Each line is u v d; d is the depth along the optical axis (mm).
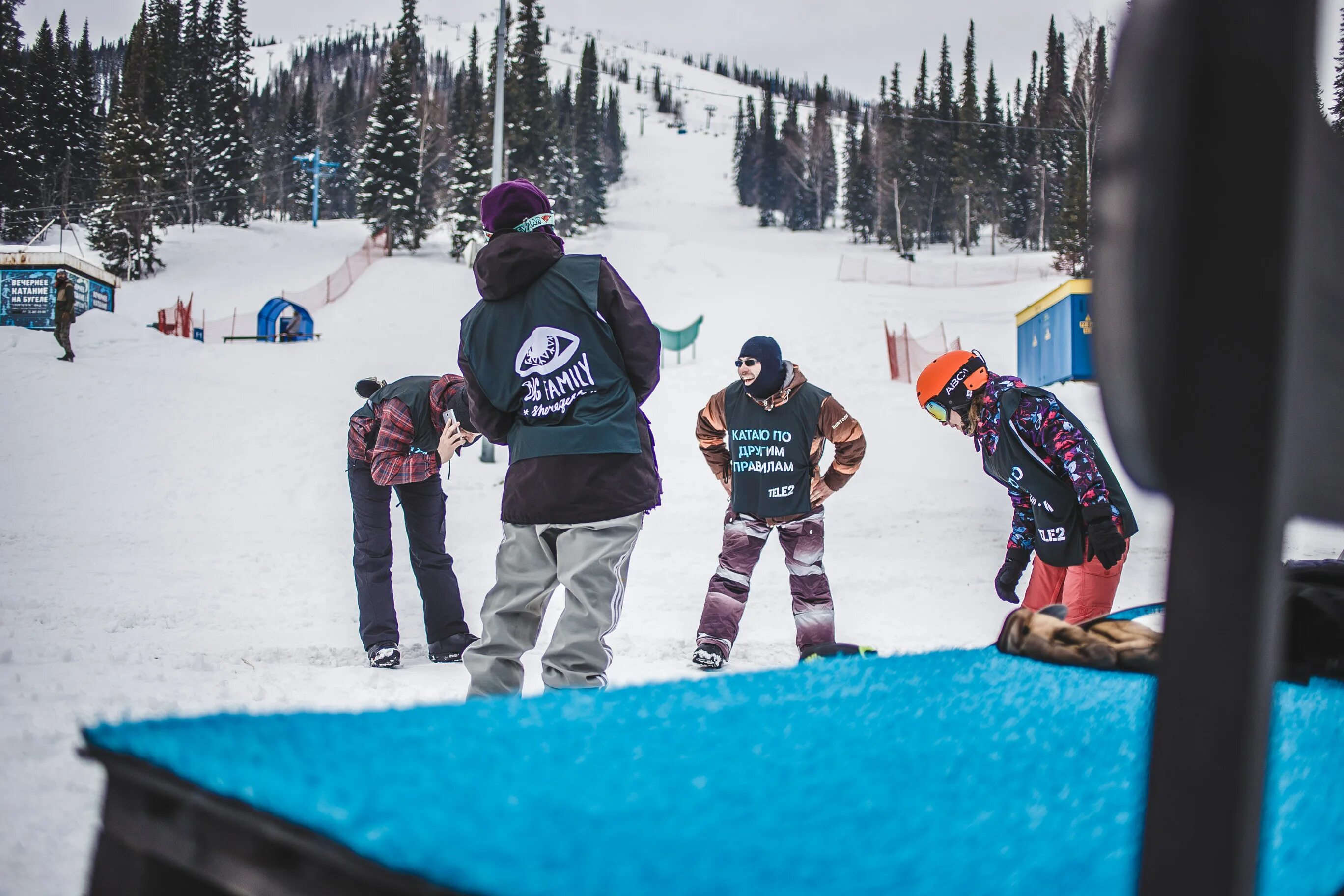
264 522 10375
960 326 24828
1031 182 65062
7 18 58906
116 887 751
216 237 48375
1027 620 1609
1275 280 448
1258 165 448
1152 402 483
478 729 934
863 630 4957
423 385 4230
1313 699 1262
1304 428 476
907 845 682
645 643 4719
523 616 2621
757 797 772
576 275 2525
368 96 102562
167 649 4223
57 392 15555
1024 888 625
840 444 4285
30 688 3139
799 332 23438
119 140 42688
